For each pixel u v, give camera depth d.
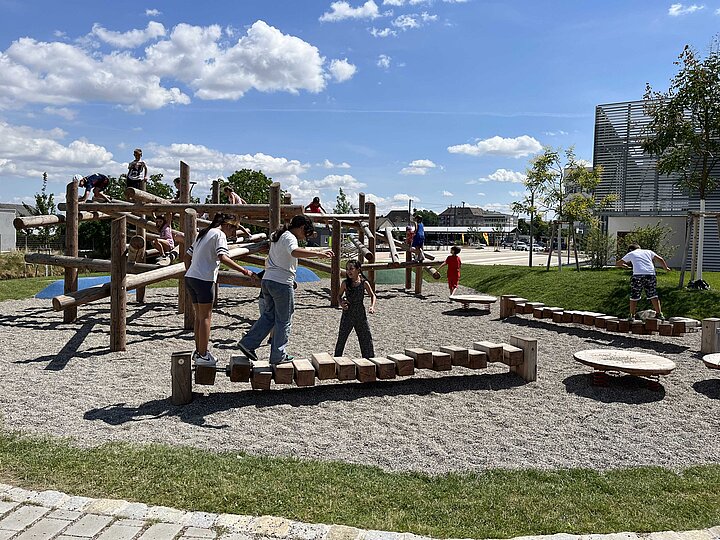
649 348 10.30
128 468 4.56
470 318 13.96
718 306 13.09
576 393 7.43
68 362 8.55
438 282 23.05
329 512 3.94
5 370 7.98
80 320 12.05
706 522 3.94
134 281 9.66
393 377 7.09
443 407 6.73
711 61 16.59
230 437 5.54
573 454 5.36
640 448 5.56
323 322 12.89
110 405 6.45
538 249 80.88
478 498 4.28
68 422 5.82
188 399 6.54
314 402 6.77
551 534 3.74
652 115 18.12
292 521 3.76
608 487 4.52
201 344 6.65
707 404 7.04
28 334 10.62
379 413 6.44
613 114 27.80
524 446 5.56
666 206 26.52
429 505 4.13
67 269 11.94
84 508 3.87
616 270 20.28
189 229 10.29
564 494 4.38
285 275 6.89
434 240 119.88
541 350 10.08
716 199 25.19
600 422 6.34
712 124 16.69
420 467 4.95
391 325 12.84
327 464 4.84
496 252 69.81
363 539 3.54
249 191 54.91
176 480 4.35
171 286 18.75
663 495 4.39
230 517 3.78
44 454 4.83
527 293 17.75
